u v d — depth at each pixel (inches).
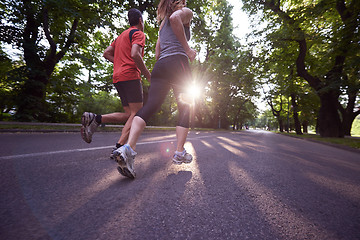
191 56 72.6
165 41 70.4
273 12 557.9
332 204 48.9
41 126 278.4
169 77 68.3
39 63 374.3
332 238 33.0
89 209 38.2
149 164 82.3
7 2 315.6
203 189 54.2
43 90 378.6
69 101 475.8
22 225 30.8
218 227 34.7
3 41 320.2
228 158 109.4
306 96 864.3
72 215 35.4
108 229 31.7
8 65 385.4
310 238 32.6
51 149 105.0
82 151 101.8
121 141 91.5
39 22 356.5
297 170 88.9
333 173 88.6
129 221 34.8
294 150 189.0
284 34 513.3
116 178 59.3
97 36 466.0
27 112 347.6
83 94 504.1
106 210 38.3
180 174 68.4
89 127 81.4
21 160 73.6
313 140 432.1
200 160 98.4
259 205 45.7
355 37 312.8
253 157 118.8
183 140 74.5
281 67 705.6
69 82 462.0
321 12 435.5
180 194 49.4
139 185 54.2
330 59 497.7
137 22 88.1
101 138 189.0
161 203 43.4
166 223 35.0
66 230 30.5
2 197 40.6
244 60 620.7
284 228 35.7
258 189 57.3
